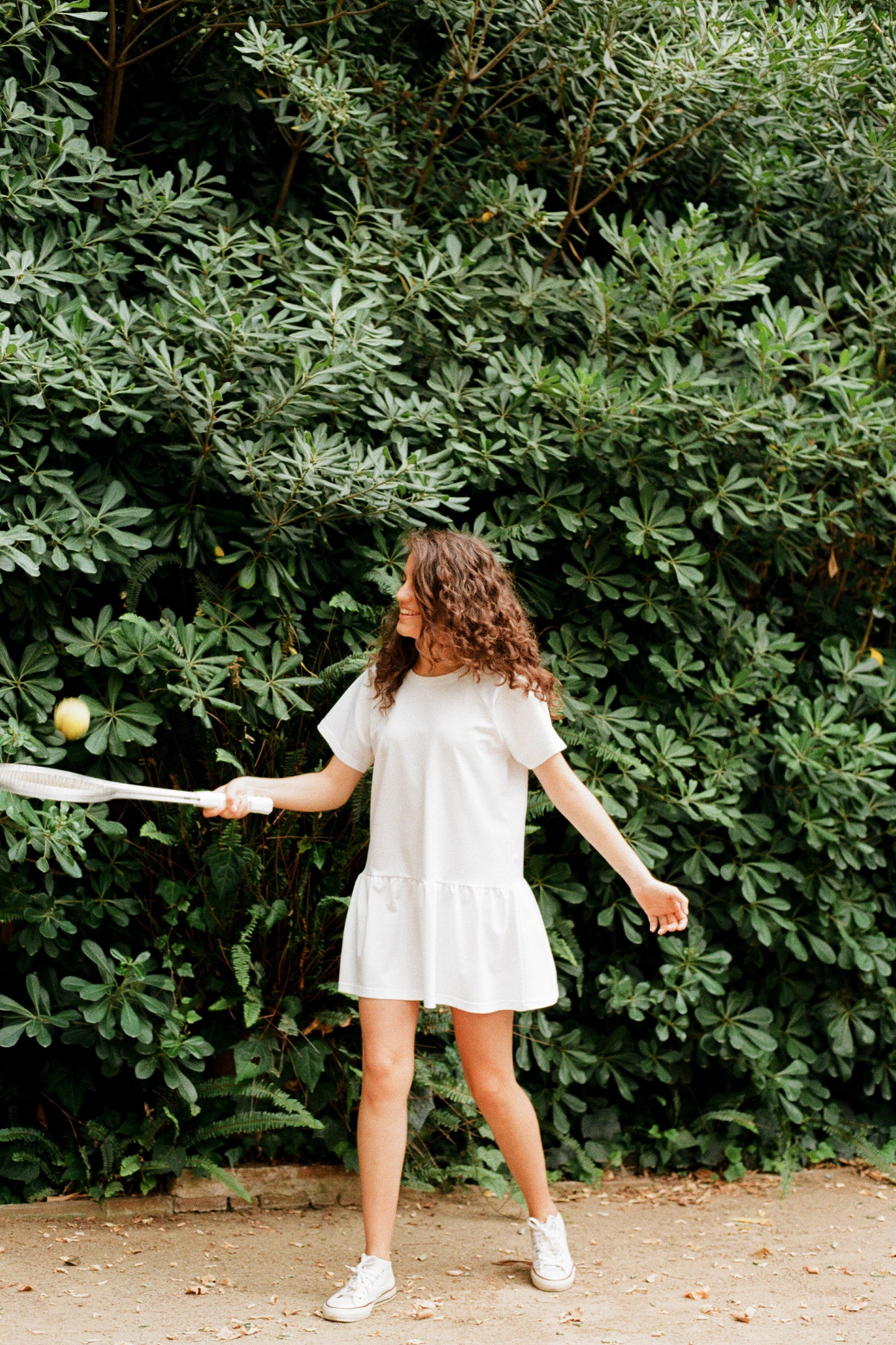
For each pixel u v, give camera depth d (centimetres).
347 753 304
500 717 290
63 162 386
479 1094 294
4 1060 366
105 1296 282
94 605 381
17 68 400
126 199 422
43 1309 272
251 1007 354
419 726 289
